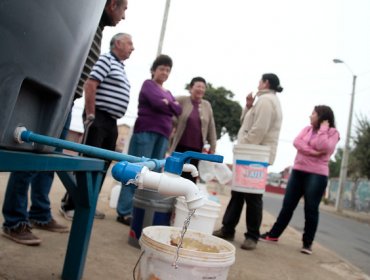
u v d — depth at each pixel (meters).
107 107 3.29
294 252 3.90
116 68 3.34
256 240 3.54
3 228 2.43
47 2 0.96
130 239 2.90
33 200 2.80
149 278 1.29
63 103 1.27
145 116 3.59
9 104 0.95
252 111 3.82
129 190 3.62
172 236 1.61
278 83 3.81
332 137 3.88
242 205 3.77
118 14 2.39
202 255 1.25
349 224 11.06
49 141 1.10
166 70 3.74
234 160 3.56
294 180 4.11
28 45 0.95
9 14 0.85
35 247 2.38
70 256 1.94
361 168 17.55
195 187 0.96
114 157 1.29
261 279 2.70
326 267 3.51
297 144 4.05
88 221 1.93
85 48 1.30
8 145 1.05
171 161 0.97
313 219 3.92
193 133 4.00
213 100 20.06
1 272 1.88
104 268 2.26
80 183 1.85
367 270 3.92
